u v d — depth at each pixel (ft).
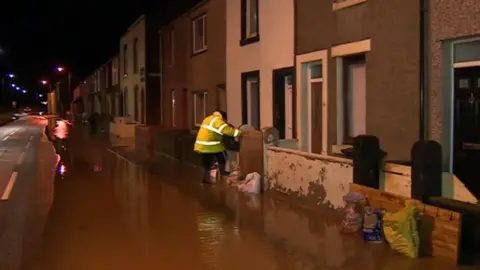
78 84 263.08
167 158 66.54
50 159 67.92
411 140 31.19
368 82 34.88
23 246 26.35
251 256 24.03
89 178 49.78
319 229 28.45
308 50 42.19
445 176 26.71
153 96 105.09
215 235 27.84
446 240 22.70
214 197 38.63
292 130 45.32
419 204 24.23
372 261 22.74
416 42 30.81
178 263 23.24
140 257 24.23
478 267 21.74
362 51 35.42
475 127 27.96
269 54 48.57
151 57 104.78
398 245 23.73
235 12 57.31
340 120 38.50
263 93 49.96
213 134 44.60
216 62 64.39
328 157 31.78
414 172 25.34
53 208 35.60
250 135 41.86
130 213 33.63
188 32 75.61
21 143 96.37
